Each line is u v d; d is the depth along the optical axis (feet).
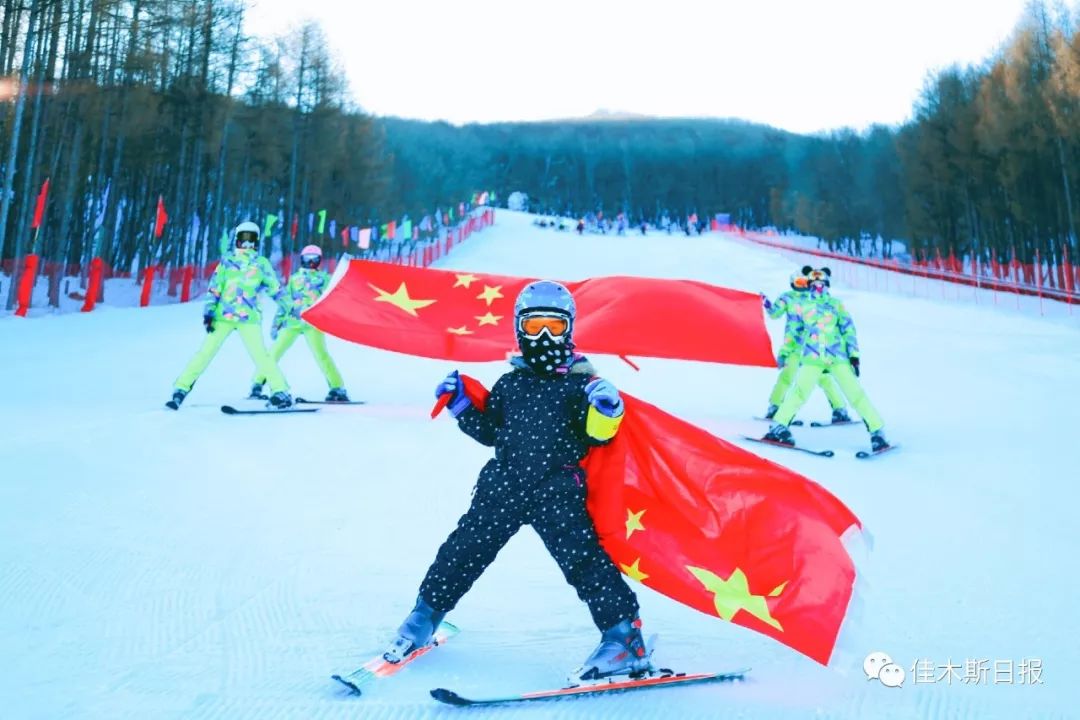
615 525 8.76
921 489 18.26
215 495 15.89
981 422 26.48
